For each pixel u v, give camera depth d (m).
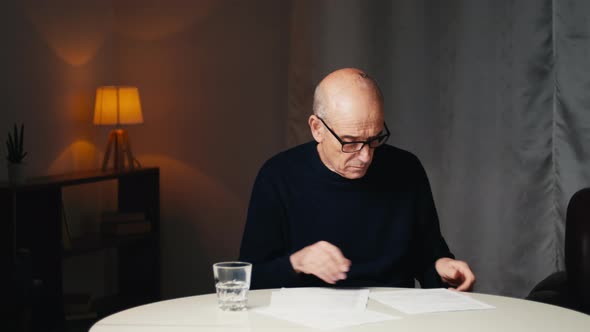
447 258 2.13
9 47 3.68
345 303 1.79
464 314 1.71
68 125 4.11
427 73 3.73
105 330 1.56
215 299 1.85
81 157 4.21
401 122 3.78
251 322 1.62
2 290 3.12
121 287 4.37
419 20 3.72
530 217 3.57
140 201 4.25
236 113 4.27
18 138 3.74
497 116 3.61
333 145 2.07
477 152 3.65
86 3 4.22
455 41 3.67
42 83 3.91
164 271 4.45
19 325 3.15
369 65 3.80
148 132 4.41
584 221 2.52
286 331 1.55
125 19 4.42
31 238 3.63
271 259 2.23
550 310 1.75
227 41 4.26
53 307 3.63
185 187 4.38
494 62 3.60
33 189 3.40
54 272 3.63
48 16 3.94
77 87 4.17
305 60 3.90
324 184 2.21
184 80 4.35
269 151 4.22
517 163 3.58
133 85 4.42
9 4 3.68
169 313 1.70
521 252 3.59
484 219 3.65
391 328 1.58
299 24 3.91
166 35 4.36
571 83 3.47
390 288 1.98
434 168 3.74
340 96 2.04
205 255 4.38
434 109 3.73
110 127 4.45
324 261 1.86
